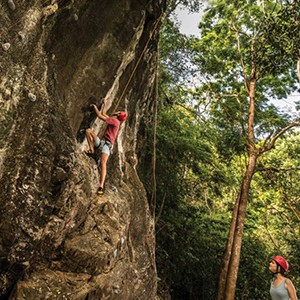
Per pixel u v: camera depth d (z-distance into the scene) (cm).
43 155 439
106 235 582
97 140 643
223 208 1836
